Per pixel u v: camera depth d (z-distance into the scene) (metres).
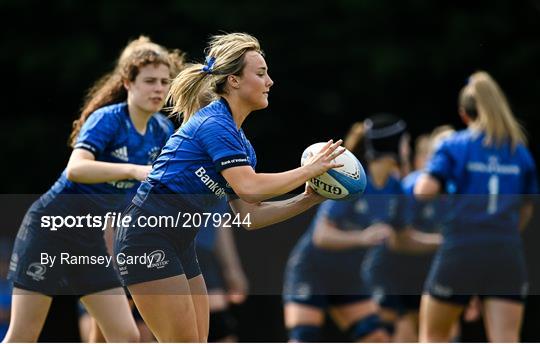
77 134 22.78
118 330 21.70
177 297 18.59
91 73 48.84
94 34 49.22
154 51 21.72
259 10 48.69
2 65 49.38
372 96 51.84
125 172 20.61
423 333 27.23
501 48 50.16
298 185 18.11
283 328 40.66
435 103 51.72
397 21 50.00
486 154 26.64
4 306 31.47
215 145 18.27
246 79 18.77
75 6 48.56
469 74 50.44
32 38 49.19
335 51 50.12
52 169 49.78
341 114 52.28
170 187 18.56
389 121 30.97
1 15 48.94
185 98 19.42
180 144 18.62
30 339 21.73
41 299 21.75
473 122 27.17
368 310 30.38
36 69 48.69
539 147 50.47
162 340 18.91
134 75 21.61
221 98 19.03
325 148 18.31
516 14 49.91
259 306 40.84
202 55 48.72
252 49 18.94
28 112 50.62
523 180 26.94
